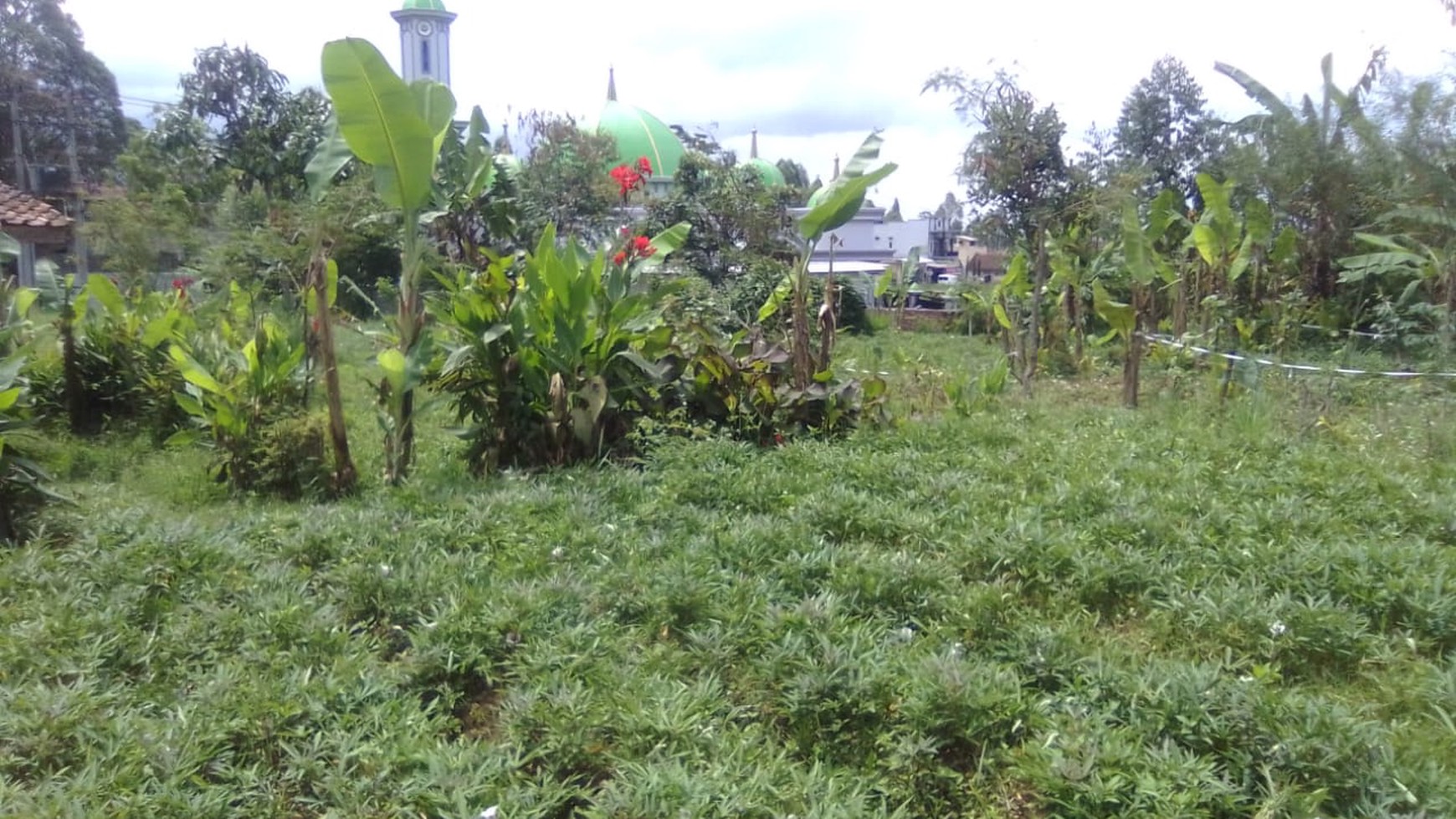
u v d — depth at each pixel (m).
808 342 8.86
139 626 4.41
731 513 5.93
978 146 15.06
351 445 8.56
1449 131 13.88
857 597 4.52
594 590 4.54
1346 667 4.12
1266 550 4.90
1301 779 3.14
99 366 9.65
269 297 16.05
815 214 8.37
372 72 6.37
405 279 7.12
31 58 30.86
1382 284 14.78
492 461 7.49
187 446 8.43
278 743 3.39
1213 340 12.04
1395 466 6.86
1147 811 2.95
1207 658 4.18
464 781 3.09
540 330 7.46
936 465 6.66
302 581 4.77
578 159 18.75
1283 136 15.48
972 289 16.94
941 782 3.31
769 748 3.41
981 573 4.92
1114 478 6.32
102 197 20.33
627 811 2.96
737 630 4.13
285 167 23.84
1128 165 17.08
